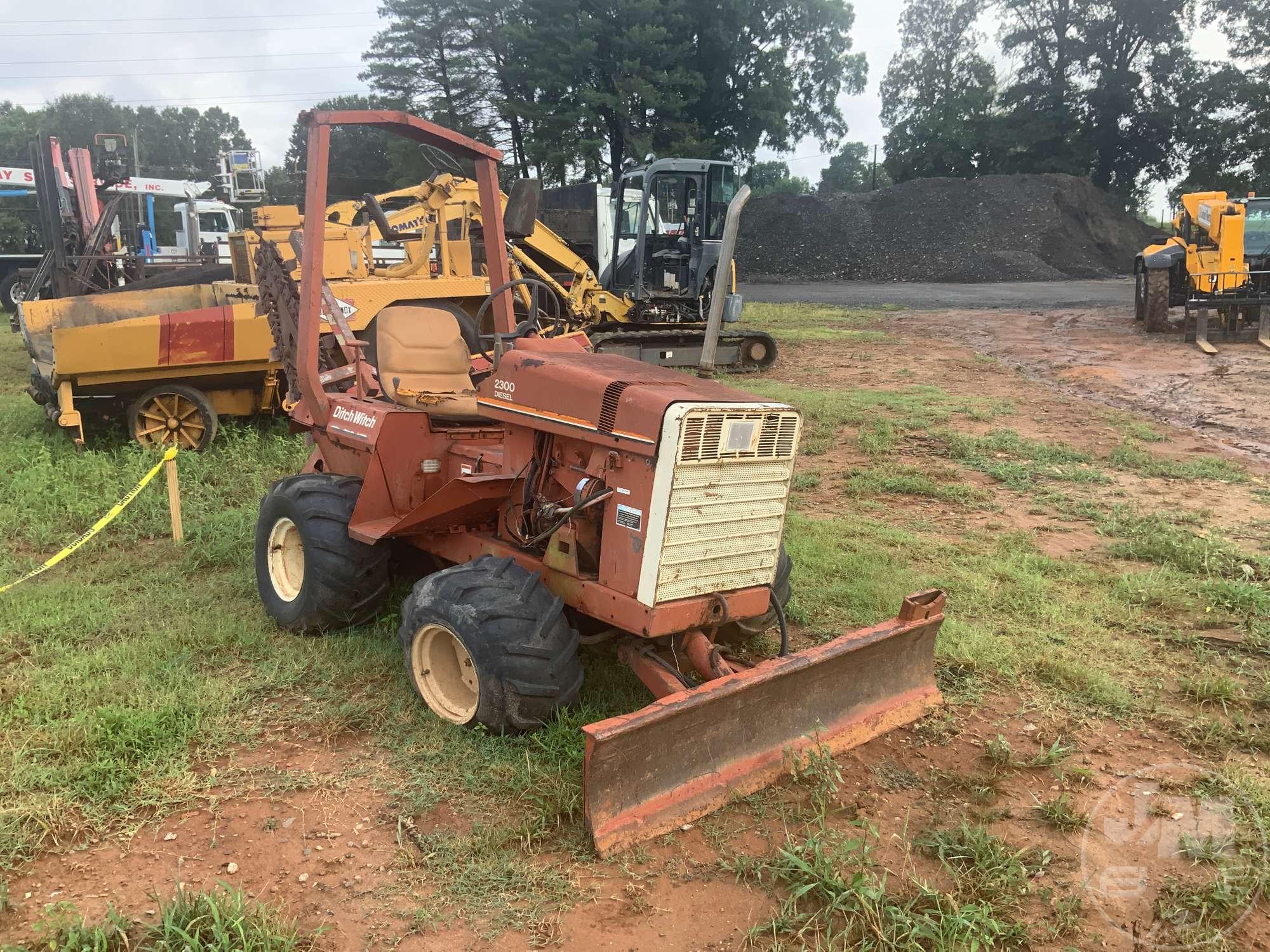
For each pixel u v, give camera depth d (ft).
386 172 141.79
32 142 51.42
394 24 133.08
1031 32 163.02
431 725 13.14
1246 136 153.58
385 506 15.57
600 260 60.49
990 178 136.26
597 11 127.44
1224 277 50.62
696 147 124.77
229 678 14.56
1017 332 60.95
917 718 13.82
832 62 145.38
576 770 11.78
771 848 10.70
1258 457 30.19
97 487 24.82
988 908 9.58
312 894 9.88
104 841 10.73
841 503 25.75
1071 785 12.25
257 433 29.99
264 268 20.31
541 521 13.44
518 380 13.71
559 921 9.53
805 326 67.92
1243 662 15.80
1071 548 21.95
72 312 32.12
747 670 12.17
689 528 12.10
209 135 297.74
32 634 16.16
